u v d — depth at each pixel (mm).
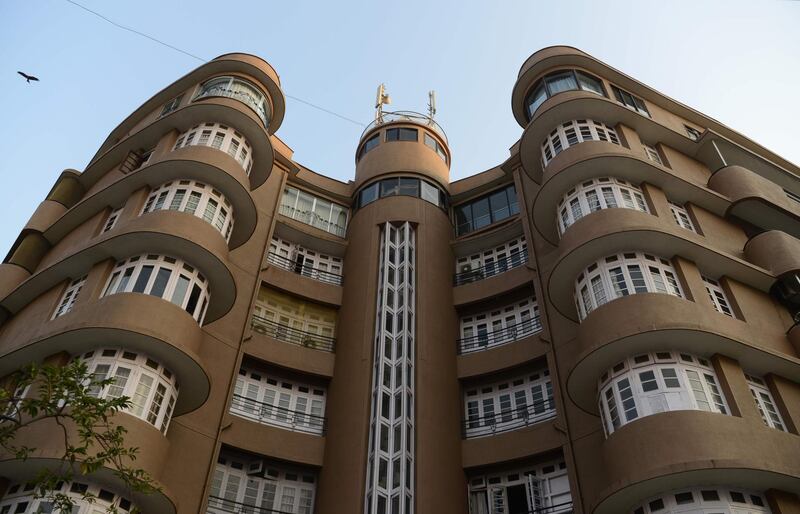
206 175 22094
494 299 26422
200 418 20516
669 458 14547
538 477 21203
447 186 31219
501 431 22844
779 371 17969
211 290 20750
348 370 23859
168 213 20344
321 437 22719
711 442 14695
